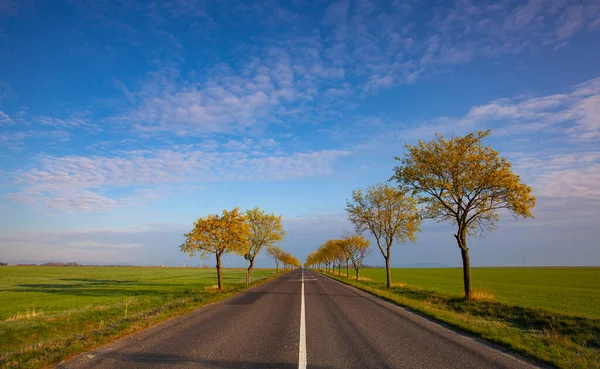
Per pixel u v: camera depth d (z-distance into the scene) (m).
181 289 34.66
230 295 23.84
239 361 7.22
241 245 29.00
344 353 7.95
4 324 12.85
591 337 10.41
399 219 34.59
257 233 37.25
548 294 33.31
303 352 8.02
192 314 14.57
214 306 17.50
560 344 9.12
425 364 7.09
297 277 59.94
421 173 22.12
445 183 21.17
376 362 7.21
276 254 84.00
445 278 67.50
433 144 21.97
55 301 24.45
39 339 10.57
